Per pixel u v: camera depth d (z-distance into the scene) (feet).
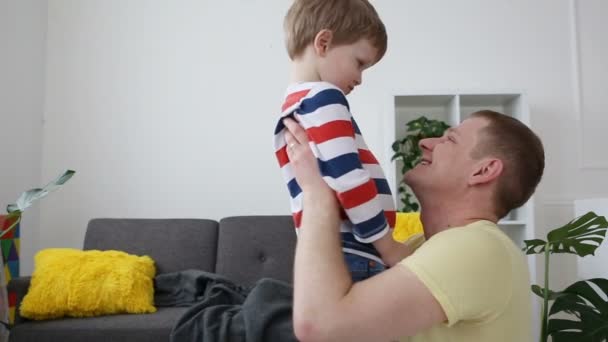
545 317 4.38
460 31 10.05
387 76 9.96
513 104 9.19
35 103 9.66
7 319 5.61
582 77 9.96
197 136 9.95
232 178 9.87
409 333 2.19
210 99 10.01
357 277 2.73
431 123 8.82
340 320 2.14
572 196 9.70
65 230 9.72
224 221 8.39
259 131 9.96
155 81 10.03
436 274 2.21
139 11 10.14
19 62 9.21
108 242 8.08
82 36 10.07
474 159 2.87
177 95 10.02
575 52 9.95
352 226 2.80
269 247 8.07
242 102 10.00
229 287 6.95
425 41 10.02
